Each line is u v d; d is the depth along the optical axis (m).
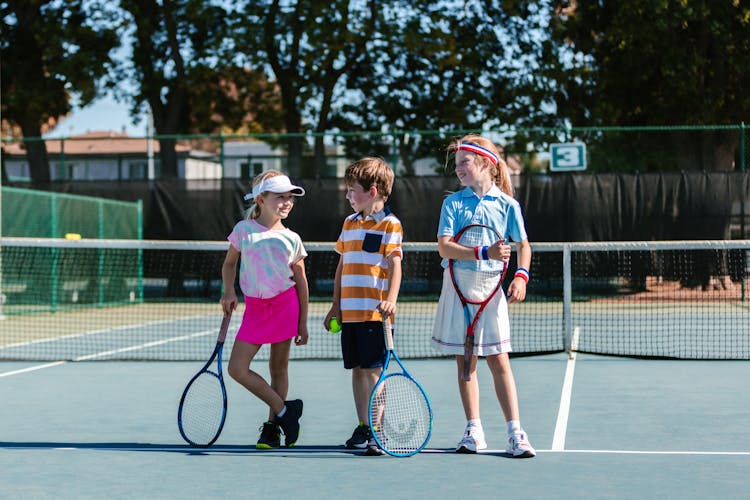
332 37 21.86
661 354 10.35
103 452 5.13
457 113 22.97
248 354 5.18
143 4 23.33
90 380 8.24
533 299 17.70
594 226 17.97
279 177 5.28
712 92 20.80
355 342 5.19
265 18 22.47
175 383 8.03
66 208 17.25
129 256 18.95
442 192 18.22
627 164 19.44
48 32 22.64
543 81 23.41
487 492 4.11
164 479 4.44
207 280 19.06
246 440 5.50
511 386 4.99
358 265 5.14
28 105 23.08
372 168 5.13
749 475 4.42
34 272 16.62
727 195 17.72
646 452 5.00
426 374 8.44
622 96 22.42
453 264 5.03
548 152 18.11
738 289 17.48
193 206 19.17
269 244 5.17
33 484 4.36
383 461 4.84
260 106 24.44
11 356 10.39
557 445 5.23
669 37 20.45
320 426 5.96
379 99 23.64
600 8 21.67
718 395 7.16
